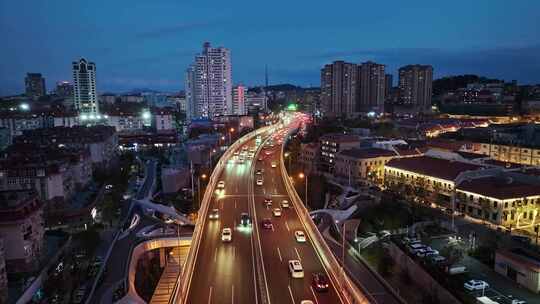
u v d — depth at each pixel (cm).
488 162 12262
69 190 11488
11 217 7206
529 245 7406
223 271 5641
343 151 14300
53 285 6869
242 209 8688
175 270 8112
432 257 6944
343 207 10462
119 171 15562
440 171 10512
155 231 8750
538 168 11181
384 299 5816
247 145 19538
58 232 9431
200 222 7438
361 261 7088
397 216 9138
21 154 12319
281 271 5634
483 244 7450
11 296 6469
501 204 8544
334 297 4934
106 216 10288
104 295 6284
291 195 9850
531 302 5597
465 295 5619
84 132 17650
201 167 15038
